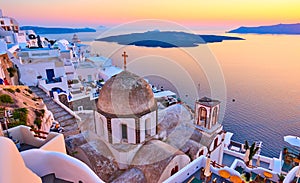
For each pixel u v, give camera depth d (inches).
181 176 459.2
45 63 1072.2
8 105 638.5
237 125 1039.6
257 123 1047.6
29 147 420.2
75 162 319.9
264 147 892.6
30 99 800.3
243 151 837.8
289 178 457.4
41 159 331.6
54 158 330.6
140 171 407.8
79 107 856.9
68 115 827.4
